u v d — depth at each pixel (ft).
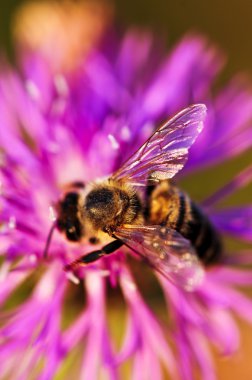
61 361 0.22
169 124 0.21
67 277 0.22
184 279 0.20
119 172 0.22
